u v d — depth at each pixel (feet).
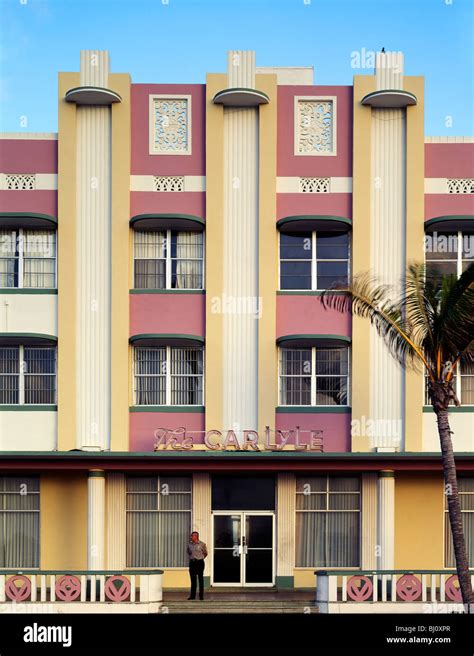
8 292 83.66
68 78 84.94
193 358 84.07
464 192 84.94
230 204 84.74
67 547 80.84
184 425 82.48
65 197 84.02
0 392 83.51
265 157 84.64
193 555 74.23
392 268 83.71
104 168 84.89
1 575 70.18
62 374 82.58
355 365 82.43
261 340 82.89
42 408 82.69
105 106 85.56
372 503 81.56
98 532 77.51
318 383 83.46
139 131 85.35
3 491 81.97
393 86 85.35
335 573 70.08
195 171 85.15
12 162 85.05
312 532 82.07
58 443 81.76
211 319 83.25
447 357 65.31
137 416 82.69
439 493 81.71
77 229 84.33
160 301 83.82
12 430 82.53
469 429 81.97
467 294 61.57
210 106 85.25
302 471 81.76
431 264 84.94
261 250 83.61
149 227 84.84
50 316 83.71
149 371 83.97
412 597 69.46
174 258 85.15
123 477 81.97
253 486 82.53
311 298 83.97
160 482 82.53
